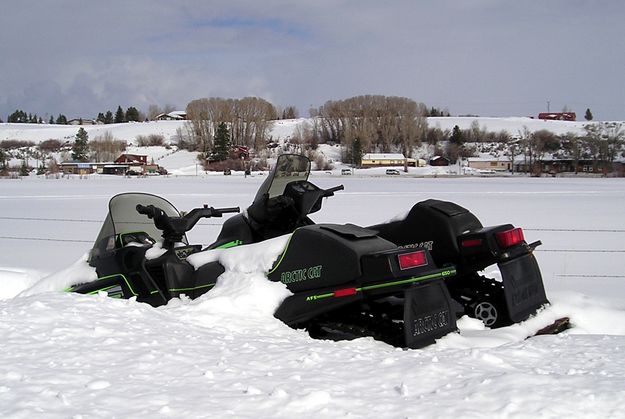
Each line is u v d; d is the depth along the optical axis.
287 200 5.78
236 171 87.50
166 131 133.38
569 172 88.06
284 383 2.92
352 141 102.31
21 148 121.94
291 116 158.75
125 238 5.54
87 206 26.77
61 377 2.88
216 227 16.78
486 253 5.14
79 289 5.38
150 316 4.12
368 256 4.13
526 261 5.19
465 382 2.94
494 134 124.38
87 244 14.49
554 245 13.35
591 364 3.37
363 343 3.96
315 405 2.65
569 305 5.25
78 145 106.69
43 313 3.92
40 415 2.45
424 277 4.03
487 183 52.22
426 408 2.63
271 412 2.57
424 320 3.99
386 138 107.81
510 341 4.32
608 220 19.20
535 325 4.86
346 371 3.14
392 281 4.01
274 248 4.70
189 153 109.75
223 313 4.34
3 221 20.17
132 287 5.19
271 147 107.31
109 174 86.12
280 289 4.50
